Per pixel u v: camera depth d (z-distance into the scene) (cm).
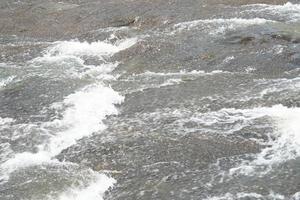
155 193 1808
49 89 2648
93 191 1858
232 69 2748
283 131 2066
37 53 3256
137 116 2334
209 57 2873
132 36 3338
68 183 1889
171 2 3919
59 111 2420
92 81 2741
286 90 2397
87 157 2066
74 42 3394
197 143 2061
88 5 4194
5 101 2584
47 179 1916
